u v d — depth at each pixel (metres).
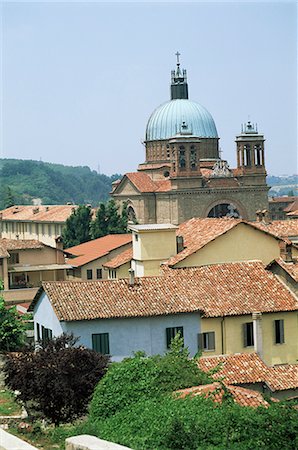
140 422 48.97
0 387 80.88
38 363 65.44
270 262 98.69
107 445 30.39
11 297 149.12
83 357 65.69
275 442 42.34
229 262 101.12
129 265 122.62
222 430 43.72
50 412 64.81
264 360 86.50
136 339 83.19
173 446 42.97
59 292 85.31
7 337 103.00
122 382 58.59
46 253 161.25
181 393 56.28
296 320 88.12
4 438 29.98
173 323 84.50
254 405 55.53
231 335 86.25
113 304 84.19
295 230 133.12
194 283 90.06
